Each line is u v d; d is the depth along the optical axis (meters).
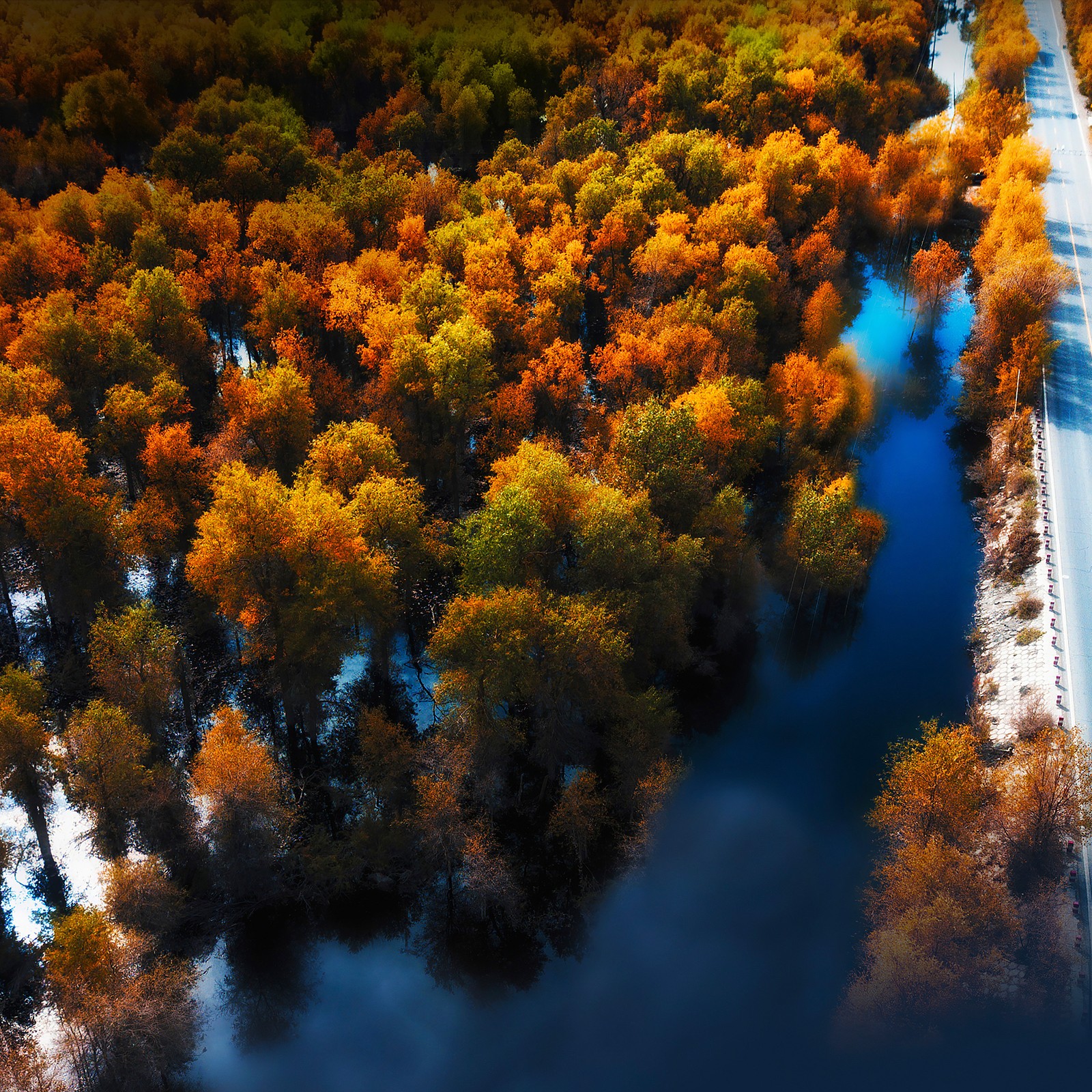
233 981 88.44
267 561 101.50
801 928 91.25
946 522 137.38
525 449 117.94
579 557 113.12
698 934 91.31
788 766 106.19
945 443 153.88
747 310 146.00
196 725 109.56
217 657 118.69
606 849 97.75
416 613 122.19
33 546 118.62
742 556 122.56
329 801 102.88
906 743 107.00
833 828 99.69
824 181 196.25
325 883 93.44
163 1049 78.69
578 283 156.12
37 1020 83.06
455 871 95.19
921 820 88.62
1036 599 113.62
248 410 127.31
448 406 135.88
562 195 188.88
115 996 76.25
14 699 92.25
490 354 146.75
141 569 128.50
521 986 88.56
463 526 117.31
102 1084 76.50
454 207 184.50
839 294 176.50
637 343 139.50
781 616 124.81
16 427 110.44
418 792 96.06
